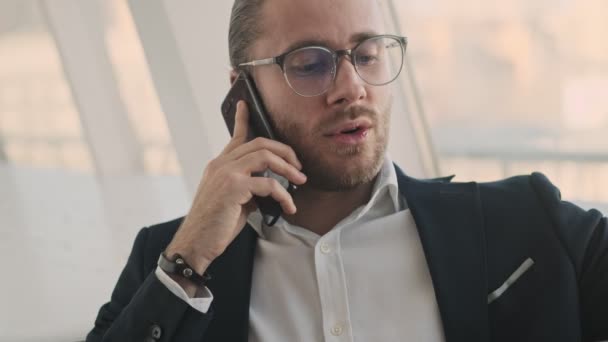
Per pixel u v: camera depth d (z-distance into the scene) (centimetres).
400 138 393
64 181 639
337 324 150
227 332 152
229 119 164
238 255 158
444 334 148
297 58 150
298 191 158
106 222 470
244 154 151
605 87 378
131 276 168
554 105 398
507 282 149
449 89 410
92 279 354
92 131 621
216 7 335
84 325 293
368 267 154
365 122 147
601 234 152
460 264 150
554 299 146
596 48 377
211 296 147
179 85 345
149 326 146
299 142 152
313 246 157
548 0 391
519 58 405
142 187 572
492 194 160
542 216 154
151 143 638
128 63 629
